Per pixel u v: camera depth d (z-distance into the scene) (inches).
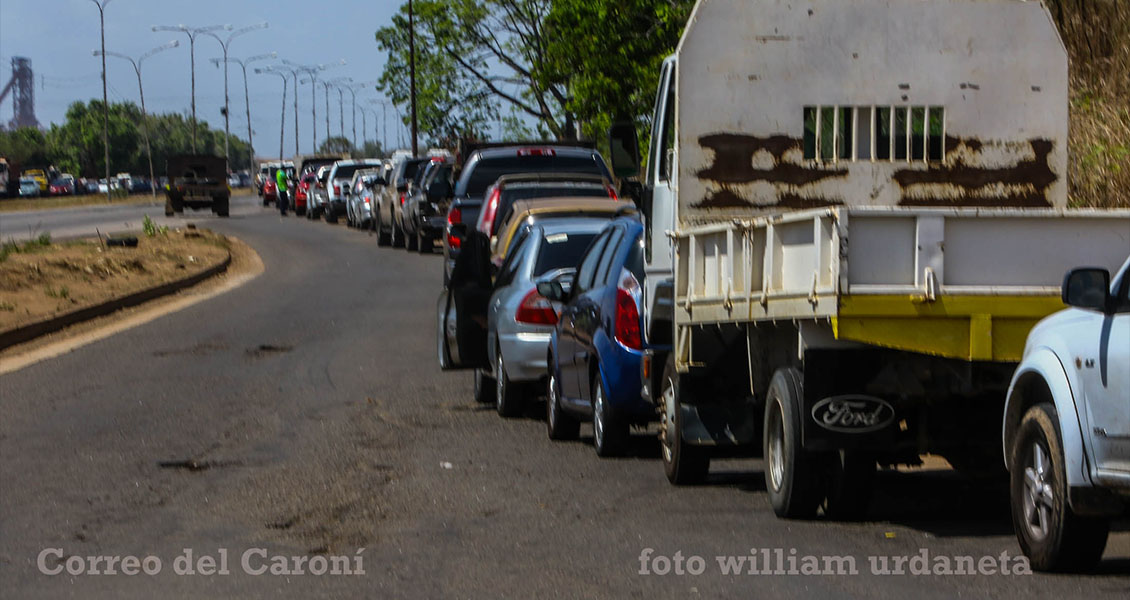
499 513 634.8
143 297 1878.7
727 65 728.3
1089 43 1259.8
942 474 751.1
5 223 4079.7
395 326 1528.1
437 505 654.5
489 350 985.5
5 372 1189.1
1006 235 513.3
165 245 2637.8
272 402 1010.7
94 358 1274.6
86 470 748.0
